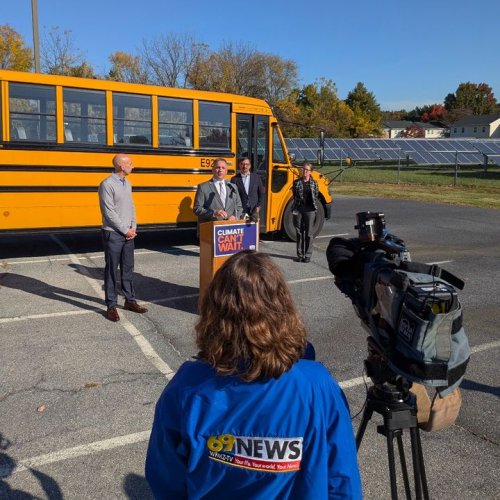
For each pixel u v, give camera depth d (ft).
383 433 7.27
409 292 6.10
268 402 4.93
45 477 10.58
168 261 30.94
